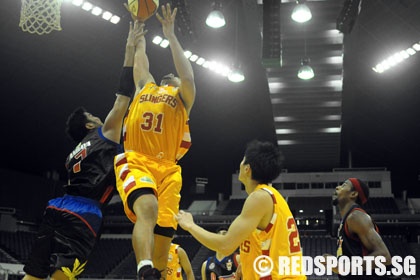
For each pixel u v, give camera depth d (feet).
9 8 58.03
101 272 83.97
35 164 96.37
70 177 12.60
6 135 85.87
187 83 11.78
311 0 50.14
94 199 12.17
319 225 101.71
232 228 10.30
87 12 58.90
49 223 11.91
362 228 13.70
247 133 94.84
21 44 65.77
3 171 88.69
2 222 85.40
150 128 11.43
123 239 97.45
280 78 62.95
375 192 99.19
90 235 11.82
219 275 28.04
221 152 103.76
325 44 57.36
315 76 62.75
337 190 15.26
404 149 98.37
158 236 11.25
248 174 11.43
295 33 55.77
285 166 102.89
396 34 60.75
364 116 86.74
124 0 53.62
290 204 99.66
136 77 12.75
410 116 84.79
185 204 113.60
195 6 55.93
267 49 49.52
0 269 67.62
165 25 12.36
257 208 10.38
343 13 47.98
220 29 60.90
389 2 54.34
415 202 103.14
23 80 73.77
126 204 10.58
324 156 92.32
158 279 8.89
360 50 64.28
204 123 91.04
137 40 13.07
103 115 85.61
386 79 72.64
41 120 84.12
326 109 70.49
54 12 23.61
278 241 10.44
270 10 48.98
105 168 12.25
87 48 68.03
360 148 102.12
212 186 118.83
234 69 58.75
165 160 11.50
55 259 11.44
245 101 82.53
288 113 72.28
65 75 74.02
